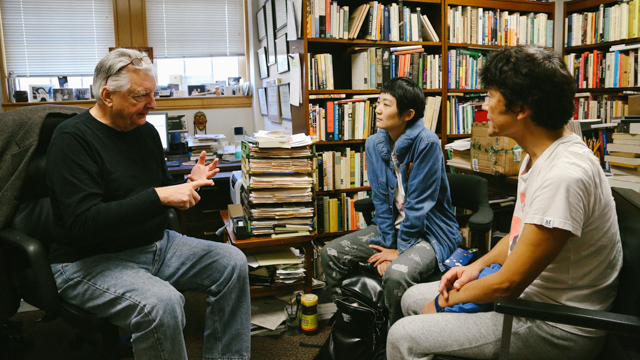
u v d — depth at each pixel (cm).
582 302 105
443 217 196
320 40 262
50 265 148
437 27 299
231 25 437
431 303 128
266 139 198
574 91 102
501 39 319
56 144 144
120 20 411
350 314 172
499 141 218
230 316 170
